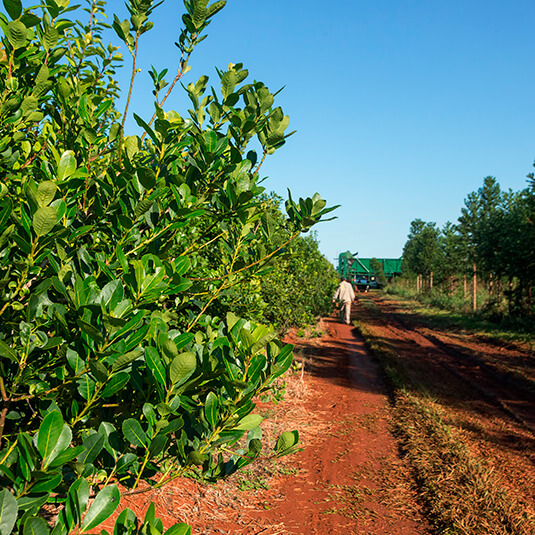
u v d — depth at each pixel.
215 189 1.85
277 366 1.40
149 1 1.59
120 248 1.39
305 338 14.65
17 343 1.36
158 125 1.59
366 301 36.34
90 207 1.70
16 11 1.42
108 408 1.53
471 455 5.26
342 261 42.81
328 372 10.42
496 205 23.31
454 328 18.36
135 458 1.36
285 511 4.18
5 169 1.58
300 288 9.36
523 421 6.91
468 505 4.09
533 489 4.61
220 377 1.42
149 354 1.26
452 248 26.91
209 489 4.33
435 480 4.64
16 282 1.48
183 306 2.11
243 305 3.97
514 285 21.70
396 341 15.59
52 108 1.77
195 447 1.47
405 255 46.59
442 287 30.19
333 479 4.91
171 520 3.64
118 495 1.24
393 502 4.40
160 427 1.31
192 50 1.85
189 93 1.96
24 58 1.60
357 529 3.92
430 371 10.64
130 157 1.70
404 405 7.54
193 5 1.74
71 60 2.16
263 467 5.05
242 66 1.97
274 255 2.01
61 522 1.17
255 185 1.93
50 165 1.52
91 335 1.18
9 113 1.54
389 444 5.98
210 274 3.04
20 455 1.11
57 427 1.13
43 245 1.28
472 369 10.97
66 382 1.28
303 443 5.88
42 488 1.11
